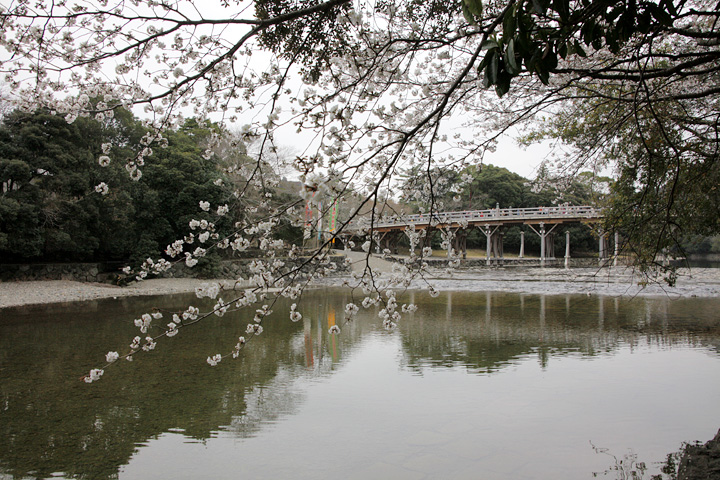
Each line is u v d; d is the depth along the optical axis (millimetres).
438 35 3549
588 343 8641
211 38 3152
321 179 2660
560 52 2344
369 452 4168
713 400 5371
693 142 5555
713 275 25141
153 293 19828
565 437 4430
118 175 20469
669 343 8531
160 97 2871
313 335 9773
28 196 18047
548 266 38062
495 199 48000
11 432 4707
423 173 3756
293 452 4191
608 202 6957
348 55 3672
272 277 3367
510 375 6512
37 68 3234
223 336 9727
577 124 6445
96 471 3877
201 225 3654
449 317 12289
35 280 19922
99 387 6141
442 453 4129
